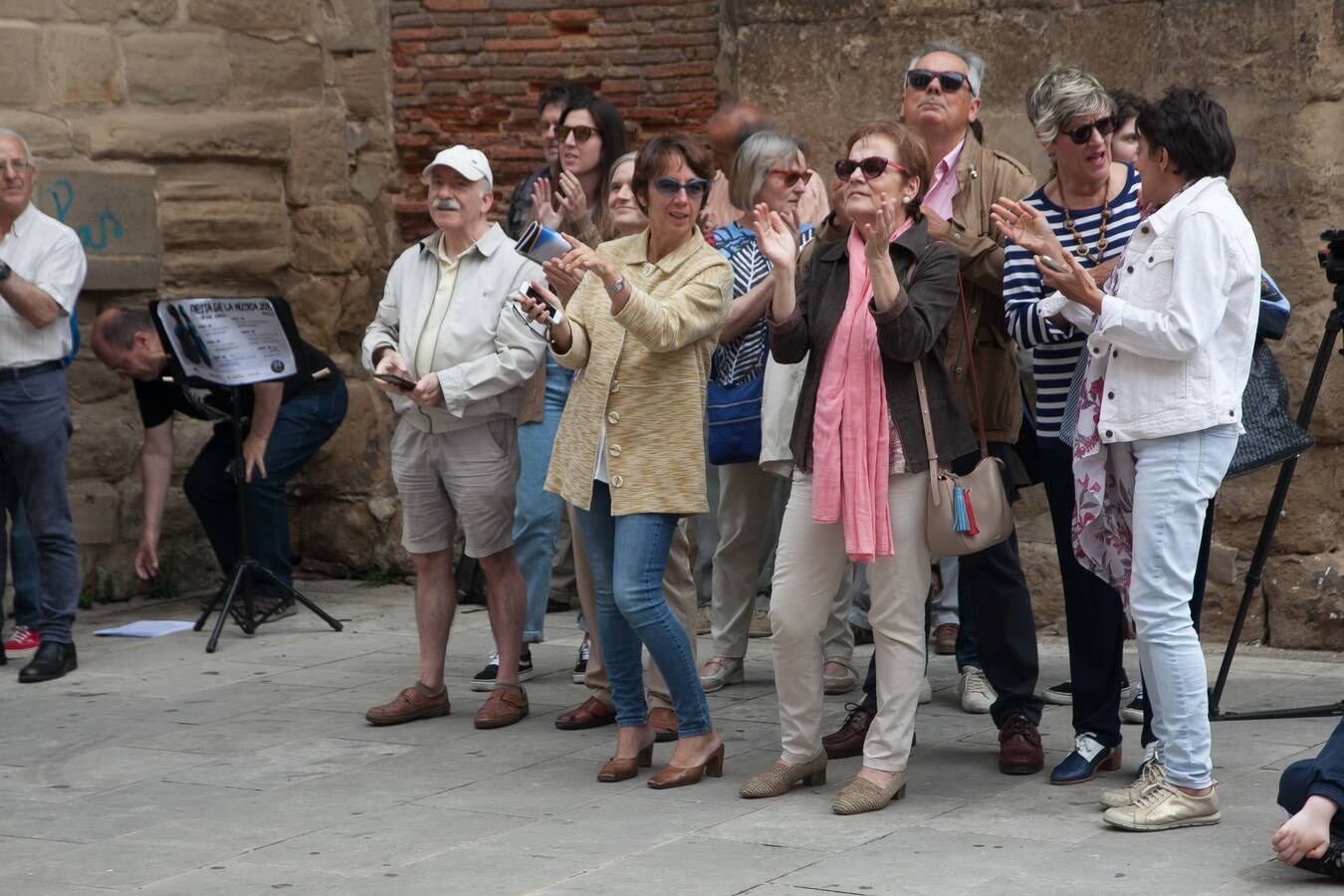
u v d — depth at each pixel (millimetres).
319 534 10156
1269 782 5559
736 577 7160
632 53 9625
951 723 6578
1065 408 5488
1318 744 6051
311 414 8945
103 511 9391
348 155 10266
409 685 7383
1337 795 4559
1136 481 5047
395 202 10305
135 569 9141
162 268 9594
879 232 5012
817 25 8648
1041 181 8219
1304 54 7562
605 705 6574
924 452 5262
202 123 9656
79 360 9258
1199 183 4969
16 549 8320
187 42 9602
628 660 5812
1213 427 4973
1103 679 5652
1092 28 8055
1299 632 7730
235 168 9867
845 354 5293
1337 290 6480
